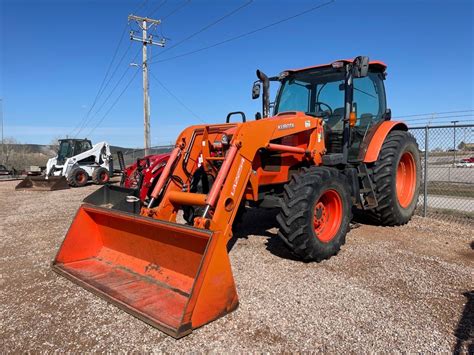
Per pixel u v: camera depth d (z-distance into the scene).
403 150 5.90
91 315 3.10
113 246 4.11
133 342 2.69
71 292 3.56
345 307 3.14
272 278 3.76
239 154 3.66
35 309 3.24
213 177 4.43
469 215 7.09
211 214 3.54
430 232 5.63
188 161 4.27
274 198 4.43
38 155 36.34
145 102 19.56
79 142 16.47
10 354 2.60
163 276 3.50
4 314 3.17
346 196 4.52
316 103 5.59
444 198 9.91
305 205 3.98
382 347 2.59
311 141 4.77
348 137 5.12
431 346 2.59
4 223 7.18
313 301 3.25
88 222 4.20
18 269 4.31
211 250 2.87
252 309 3.11
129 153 22.11
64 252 4.08
